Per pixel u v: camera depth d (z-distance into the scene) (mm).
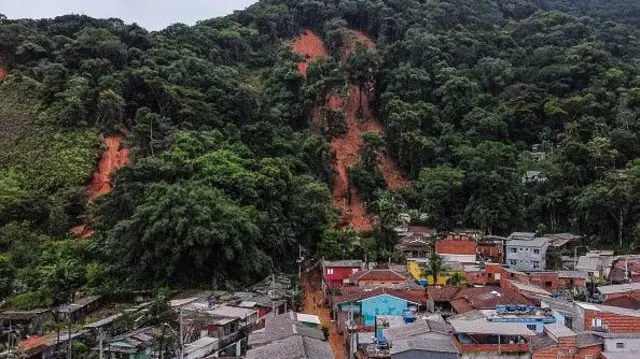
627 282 80750
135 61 118312
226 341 59125
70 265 77500
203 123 111500
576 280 83438
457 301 67625
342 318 66438
